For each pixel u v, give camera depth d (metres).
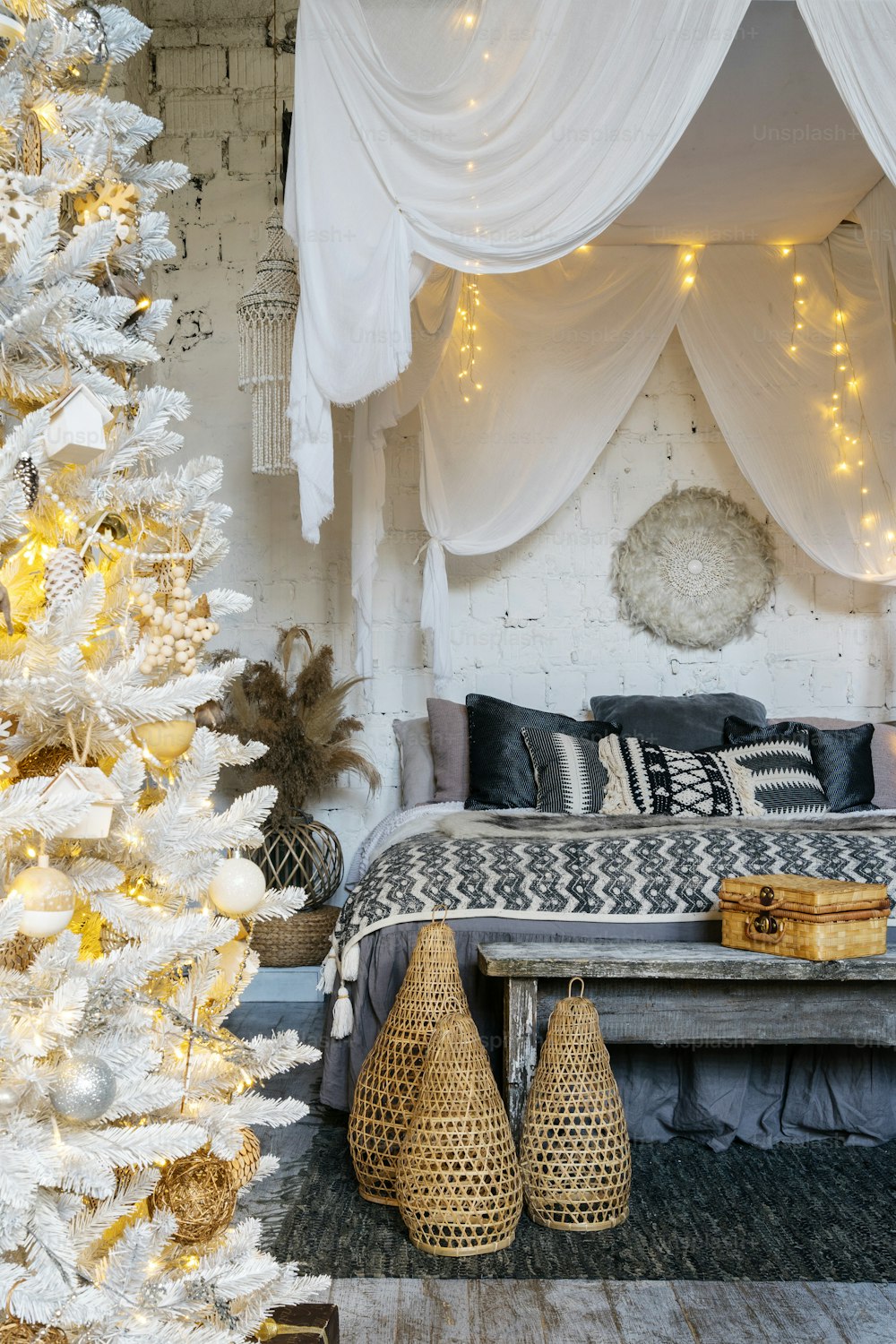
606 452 5.25
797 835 3.29
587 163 2.63
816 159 3.99
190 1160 1.55
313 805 5.16
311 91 2.69
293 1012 4.35
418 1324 2.12
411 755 4.87
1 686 1.36
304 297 2.70
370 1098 2.72
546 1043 2.67
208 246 5.13
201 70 5.14
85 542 1.56
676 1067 3.14
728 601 5.20
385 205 2.69
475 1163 2.43
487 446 4.63
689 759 4.36
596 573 5.24
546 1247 2.46
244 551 5.16
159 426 1.61
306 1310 1.83
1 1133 1.23
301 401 2.71
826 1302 2.21
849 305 4.67
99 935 1.62
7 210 1.42
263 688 4.77
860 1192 2.76
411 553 5.21
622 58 2.57
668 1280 2.30
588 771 4.33
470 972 3.04
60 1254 1.20
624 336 4.67
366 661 4.31
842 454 4.73
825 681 5.21
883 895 2.81
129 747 1.50
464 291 4.61
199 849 1.59
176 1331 1.36
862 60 2.58
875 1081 3.09
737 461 4.82
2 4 1.46
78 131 1.69
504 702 4.77
